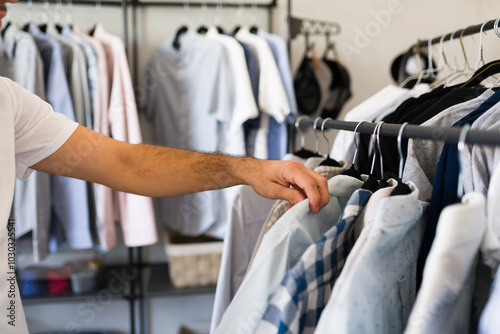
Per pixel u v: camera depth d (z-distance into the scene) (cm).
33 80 154
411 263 63
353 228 66
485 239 51
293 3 210
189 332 213
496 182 51
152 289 185
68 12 197
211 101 169
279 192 75
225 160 81
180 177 84
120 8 201
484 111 70
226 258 99
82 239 166
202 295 223
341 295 51
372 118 117
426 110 93
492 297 47
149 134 206
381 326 54
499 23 90
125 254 215
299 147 207
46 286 182
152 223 171
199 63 173
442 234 47
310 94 199
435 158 81
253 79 174
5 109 76
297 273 57
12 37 156
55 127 83
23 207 159
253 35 181
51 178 165
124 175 86
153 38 204
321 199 69
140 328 209
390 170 100
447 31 218
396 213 56
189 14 205
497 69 97
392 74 205
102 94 165
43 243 162
